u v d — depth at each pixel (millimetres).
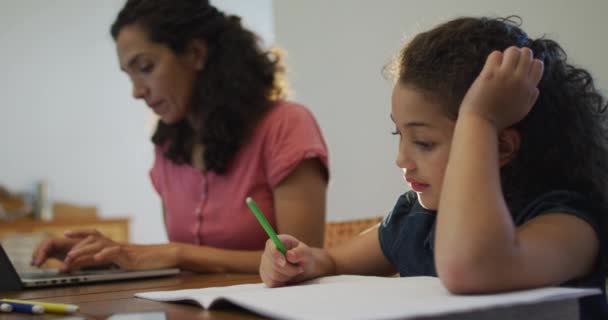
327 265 888
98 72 4715
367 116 2041
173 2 1370
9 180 4457
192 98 1411
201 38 1387
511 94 582
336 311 457
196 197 1449
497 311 481
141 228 4773
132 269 1177
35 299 826
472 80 636
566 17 1510
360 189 2061
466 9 1734
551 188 701
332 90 2139
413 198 913
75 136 4641
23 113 4520
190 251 1221
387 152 1987
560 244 586
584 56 1475
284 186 1347
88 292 902
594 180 709
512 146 669
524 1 1595
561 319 511
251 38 1453
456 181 561
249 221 1374
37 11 4574
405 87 662
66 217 4496
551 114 689
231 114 1369
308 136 1366
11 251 2072
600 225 659
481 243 526
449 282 536
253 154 1378
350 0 2076
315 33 2186
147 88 1390
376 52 2004
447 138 641
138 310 622
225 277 1086
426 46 674
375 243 932
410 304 474
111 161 4727
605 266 645
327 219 2150
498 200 549
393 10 1945
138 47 1353
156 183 1576
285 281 772
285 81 1525
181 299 638
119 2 4754
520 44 686
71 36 4652
